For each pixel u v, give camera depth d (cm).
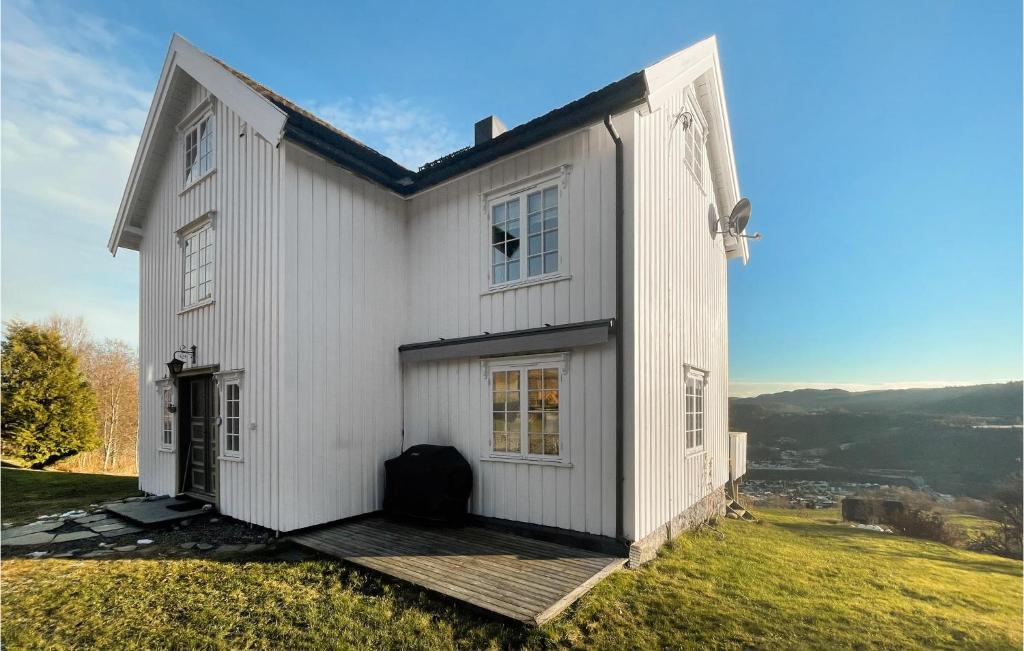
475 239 706
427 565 476
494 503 639
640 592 449
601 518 538
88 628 364
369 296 730
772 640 371
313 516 618
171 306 872
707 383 867
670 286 667
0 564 505
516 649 332
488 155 663
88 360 2622
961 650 370
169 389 872
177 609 395
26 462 1662
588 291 575
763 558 610
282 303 612
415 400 757
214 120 773
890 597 489
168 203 904
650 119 620
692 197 795
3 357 1688
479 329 688
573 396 575
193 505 740
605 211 568
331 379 661
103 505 806
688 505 722
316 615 383
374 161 752
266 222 652
